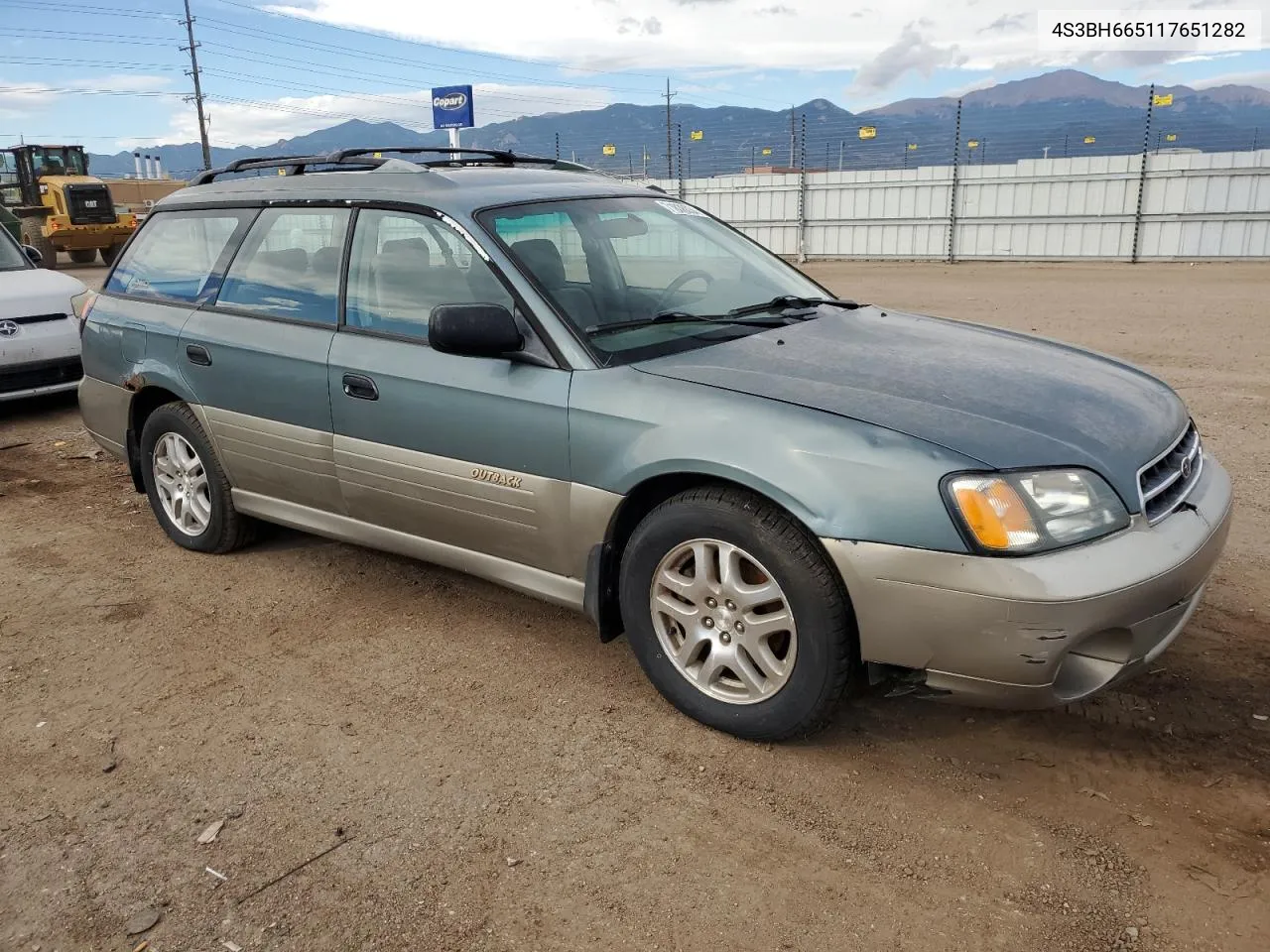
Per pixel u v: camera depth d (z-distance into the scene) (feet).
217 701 11.16
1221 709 10.24
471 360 11.09
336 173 13.69
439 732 10.38
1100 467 8.64
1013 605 8.13
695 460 9.34
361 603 13.70
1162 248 71.97
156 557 15.67
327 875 8.23
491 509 11.19
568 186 12.97
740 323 11.51
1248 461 18.74
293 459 13.30
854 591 8.68
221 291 14.28
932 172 79.20
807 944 7.34
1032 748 9.73
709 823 8.76
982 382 9.93
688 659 10.16
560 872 8.20
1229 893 7.67
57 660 12.28
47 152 89.35
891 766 9.53
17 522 17.65
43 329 24.73
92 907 7.94
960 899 7.73
